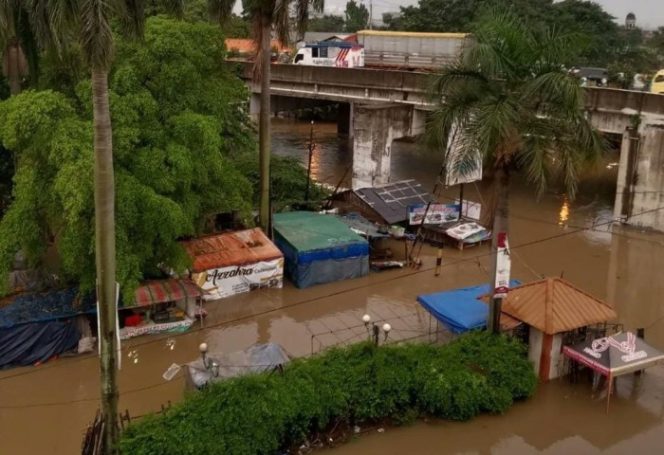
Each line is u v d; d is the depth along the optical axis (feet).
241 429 52.11
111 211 48.55
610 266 99.30
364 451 56.08
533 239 109.91
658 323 81.97
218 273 84.23
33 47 80.12
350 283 91.86
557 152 58.03
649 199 110.63
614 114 113.09
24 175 69.56
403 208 106.73
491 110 56.49
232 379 55.72
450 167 61.00
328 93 153.58
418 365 61.05
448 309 71.46
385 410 58.59
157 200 69.92
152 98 73.61
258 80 90.74
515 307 68.13
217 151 76.79
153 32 75.61
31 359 68.39
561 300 67.21
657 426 60.90
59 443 57.31
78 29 44.86
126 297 68.33
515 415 61.57
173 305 78.54
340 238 92.84
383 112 127.65
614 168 157.28
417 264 97.66
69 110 68.39
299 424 54.95
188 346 73.92
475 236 104.42
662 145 107.45
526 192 136.87
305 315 82.38
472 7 245.24
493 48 58.23
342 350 62.18
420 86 130.41
